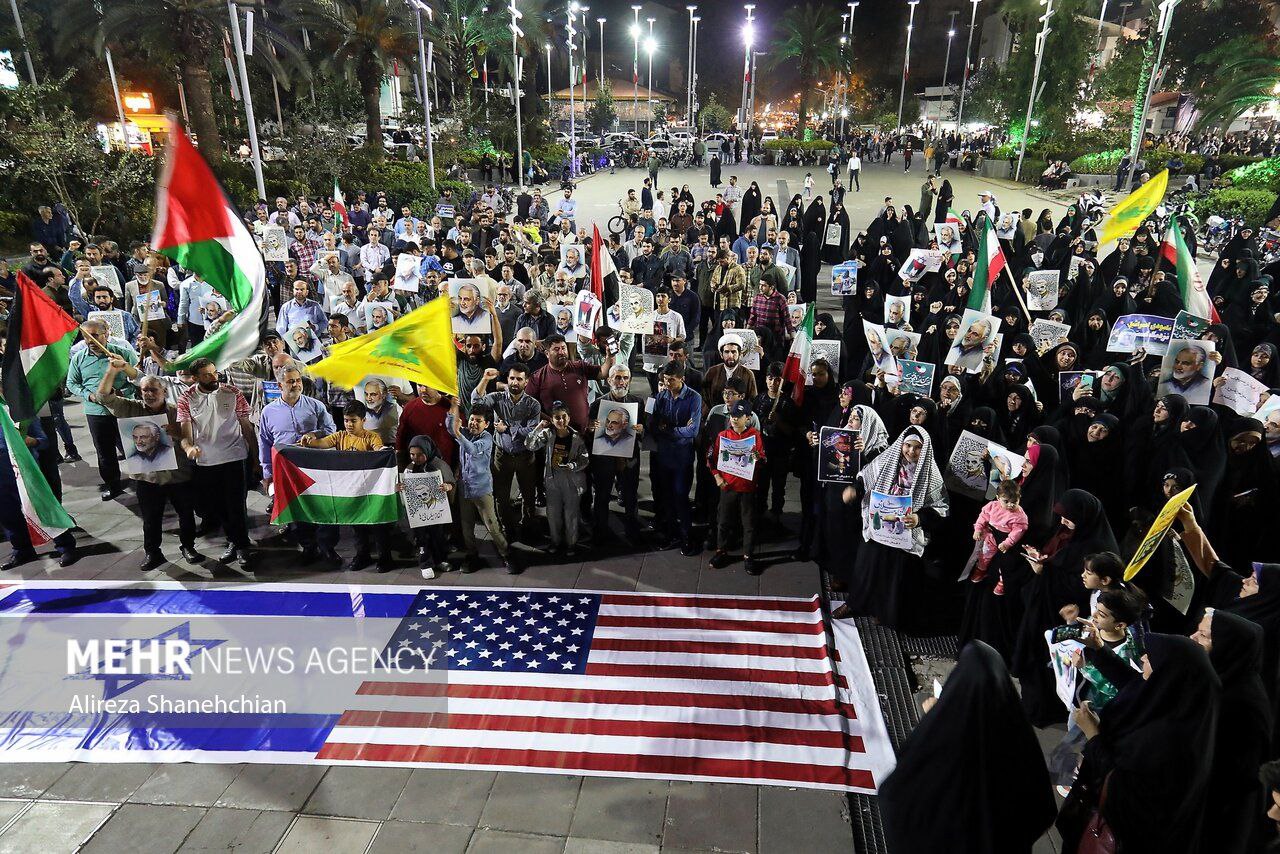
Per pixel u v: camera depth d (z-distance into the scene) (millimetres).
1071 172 35938
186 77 23734
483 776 4988
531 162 37406
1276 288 11695
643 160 48625
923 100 73438
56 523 7180
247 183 25016
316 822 4676
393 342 6090
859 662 6043
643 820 4668
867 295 11742
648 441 7547
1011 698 3234
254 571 7258
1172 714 3383
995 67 54938
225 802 4824
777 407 7656
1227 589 5125
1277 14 51594
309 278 14352
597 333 8914
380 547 7211
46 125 19172
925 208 23281
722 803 4781
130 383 8078
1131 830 3508
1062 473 6152
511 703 5578
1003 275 11531
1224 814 3699
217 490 7148
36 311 7203
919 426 6312
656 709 5520
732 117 83688
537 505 8406
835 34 53750
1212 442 6406
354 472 6750
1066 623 5066
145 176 20766
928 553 6984
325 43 31000
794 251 13898
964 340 8039
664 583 7086
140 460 6824
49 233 16203
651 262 13828
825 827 4609
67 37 23656
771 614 6605
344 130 28625
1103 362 9133
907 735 5328
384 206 23750
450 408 7004
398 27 30328
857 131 61906
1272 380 7742
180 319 11609
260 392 7805
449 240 13836
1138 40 46469
